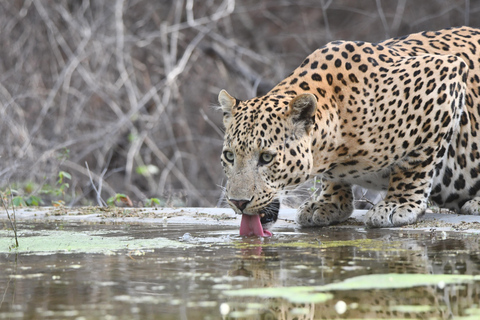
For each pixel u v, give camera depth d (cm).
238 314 452
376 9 2975
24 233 917
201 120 2539
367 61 945
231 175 859
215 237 852
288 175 867
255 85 2259
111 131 2128
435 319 434
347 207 1022
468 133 1013
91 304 479
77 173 2114
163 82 2311
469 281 536
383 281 534
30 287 541
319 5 3027
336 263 632
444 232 839
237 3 2945
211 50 2605
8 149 1917
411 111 940
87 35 2311
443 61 959
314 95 900
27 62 2394
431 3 2789
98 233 907
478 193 1022
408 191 972
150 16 2736
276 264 632
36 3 2397
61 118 2192
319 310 459
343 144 936
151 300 490
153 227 983
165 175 2098
